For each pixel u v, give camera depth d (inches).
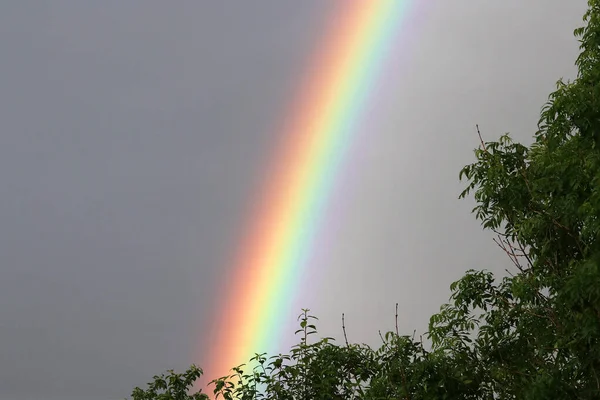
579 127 327.3
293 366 360.2
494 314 397.1
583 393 318.7
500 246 380.2
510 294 394.9
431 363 347.9
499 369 366.9
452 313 393.1
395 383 350.3
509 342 386.3
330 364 362.9
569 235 346.0
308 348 369.7
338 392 360.5
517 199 365.4
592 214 293.7
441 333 374.9
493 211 386.0
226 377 357.7
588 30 340.8
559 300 325.1
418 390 343.9
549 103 349.7
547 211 346.6
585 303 315.9
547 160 345.4
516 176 373.1
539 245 361.7
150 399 429.4
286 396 350.0
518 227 361.1
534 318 371.9
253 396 350.6
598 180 283.0
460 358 365.7
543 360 362.3
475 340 386.0
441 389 343.0
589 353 320.2
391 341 360.5
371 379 361.4
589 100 323.3
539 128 366.3
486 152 390.3
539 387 312.2
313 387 356.5
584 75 336.8
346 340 377.1
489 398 359.3
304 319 377.1
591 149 324.5
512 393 357.7
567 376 330.6
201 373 438.6
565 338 330.0
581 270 300.5
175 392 431.2
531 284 351.9
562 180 331.6
